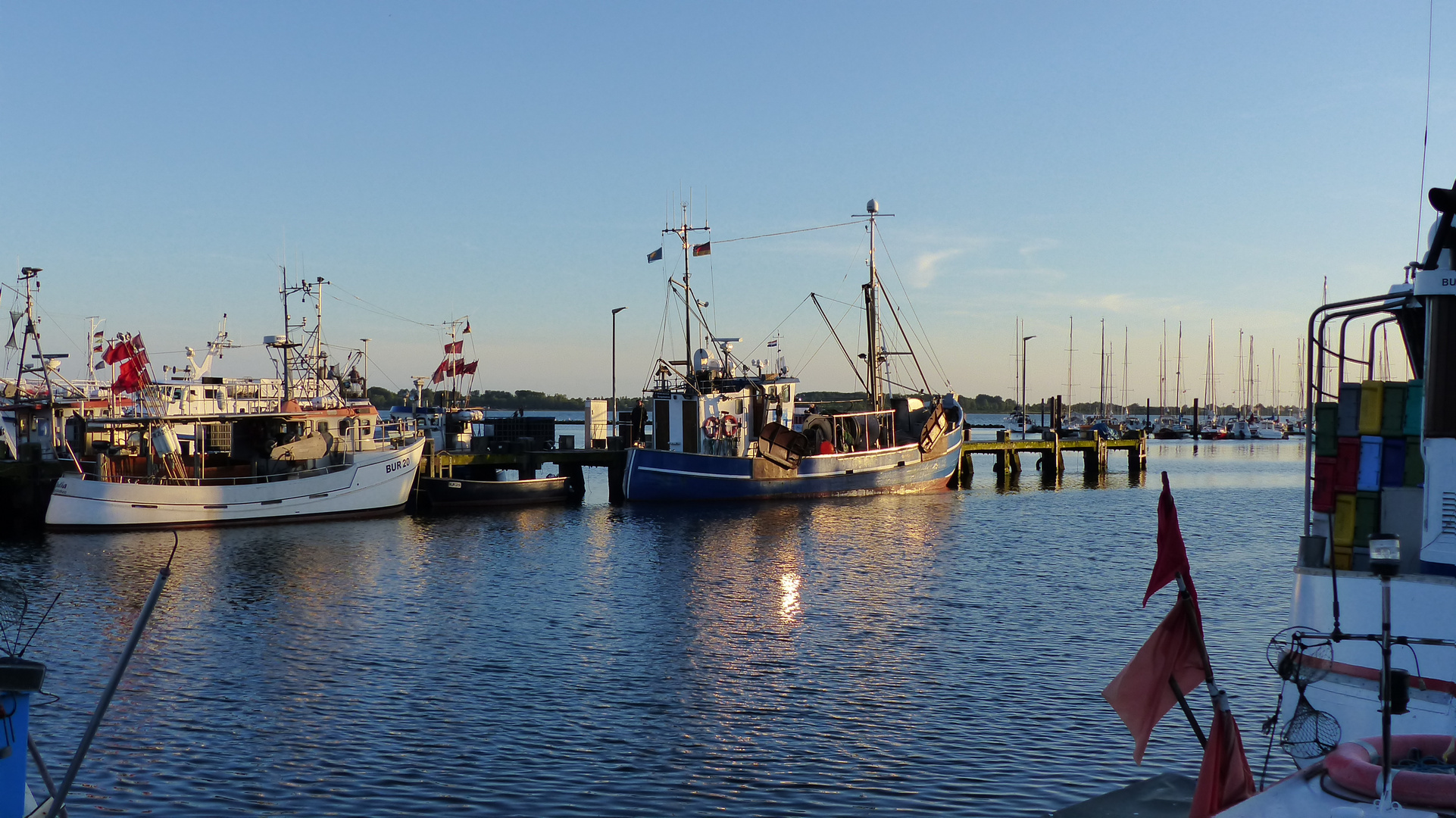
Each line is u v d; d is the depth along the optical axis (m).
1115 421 191.50
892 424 72.00
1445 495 11.02
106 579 34.53
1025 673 22.53
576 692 21.12
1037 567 37.81
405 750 17.61
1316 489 11.91
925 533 48.53
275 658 23.83
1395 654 10.75
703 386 64.94
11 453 54.34
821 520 54.03
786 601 31.22
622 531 49.44
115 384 50.22
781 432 62.88
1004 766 16.83
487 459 65.69
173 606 29.86
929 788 15.88
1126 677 11.25
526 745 17.91
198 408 56.00
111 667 22.84
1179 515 57.19
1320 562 11.70
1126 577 35.47
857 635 26.41
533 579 35.28
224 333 60.84
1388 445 11.50
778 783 16.16
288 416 53.22
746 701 20.48
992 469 104.19
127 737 18.14
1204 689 20.88
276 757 17.17
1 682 9.01
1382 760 9.36
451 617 28.62
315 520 52.56
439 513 57.31
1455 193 10.93
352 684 21.69
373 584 34.06
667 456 61.44
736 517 55.75
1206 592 32.28
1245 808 9.30
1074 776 16.42
